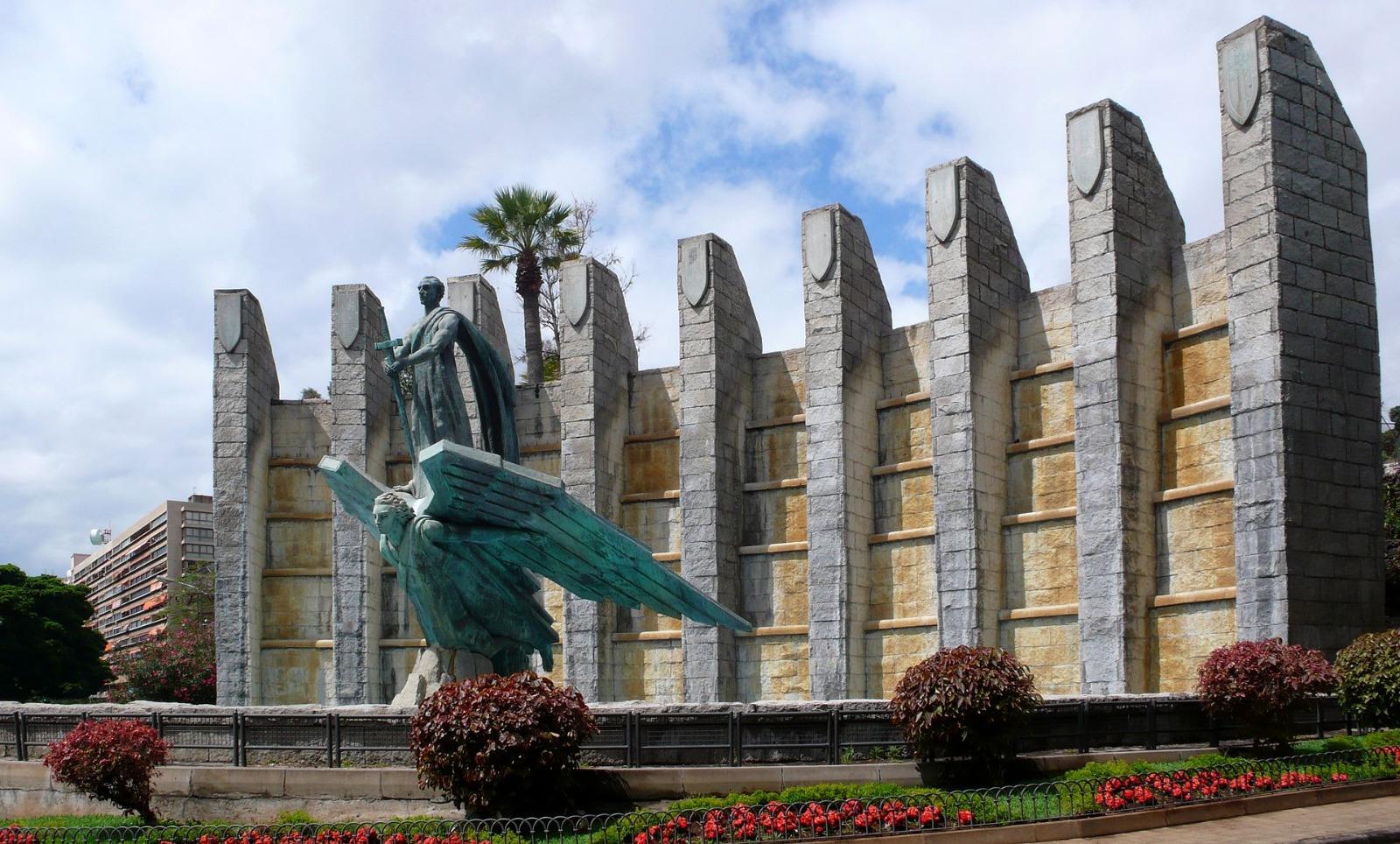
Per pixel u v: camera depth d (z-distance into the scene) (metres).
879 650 38.44
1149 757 22.58
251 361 45.25
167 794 21.91
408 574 24.14
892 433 39.97
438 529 23.50
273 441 46.47
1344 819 18.53
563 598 42.84
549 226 60.34
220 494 44.69
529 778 19.17
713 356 41.06
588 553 24.23
